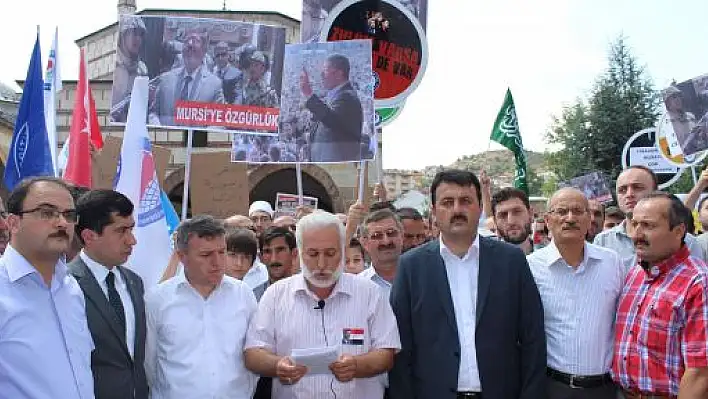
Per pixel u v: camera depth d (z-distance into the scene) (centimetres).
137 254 507
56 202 346
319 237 412
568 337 457
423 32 854
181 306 429
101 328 388
